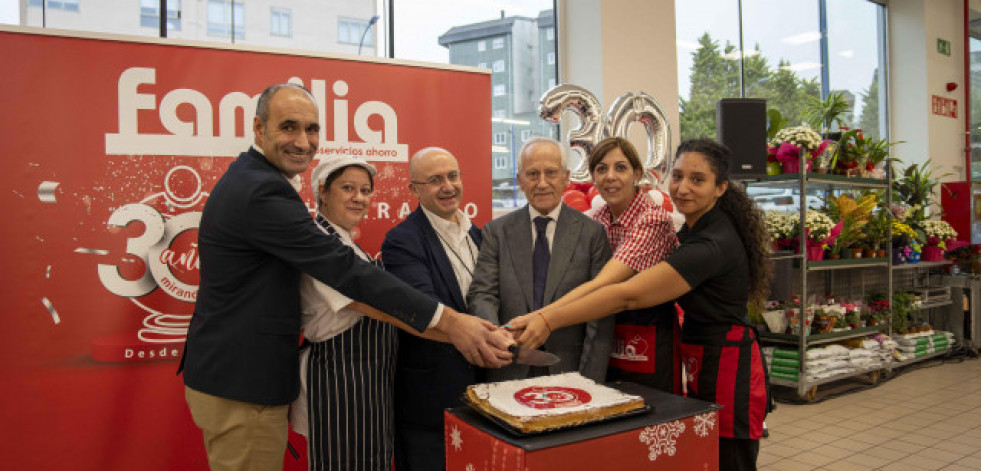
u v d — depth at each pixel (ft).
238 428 5.01
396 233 6.34
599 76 13.47
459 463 3.91
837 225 13.79
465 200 8.92
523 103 13.99
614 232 6.53
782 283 12.62
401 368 6.30
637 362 5.99
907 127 22.12
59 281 6.99
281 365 5.10
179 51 7.39
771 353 14.03
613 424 3.60
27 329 6.89
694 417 3.85
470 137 8.92
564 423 3.49
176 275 7.43
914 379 16.19
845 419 12.66
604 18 13.44
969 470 9.91
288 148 5.22
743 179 13.01
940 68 22.17
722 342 5.52
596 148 6.37
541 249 6.19
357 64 8.23
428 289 5.90
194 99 7.45
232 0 10.46
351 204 5.65
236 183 5.01
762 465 10.16
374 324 5.51
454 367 6.06
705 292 5.54
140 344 7.30
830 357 13.91
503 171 13.75
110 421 7.22
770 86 18.70
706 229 5.55
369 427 5.44
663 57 14.39
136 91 7.21
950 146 22.44
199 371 5.08
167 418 7.43
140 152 7.24
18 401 6.89
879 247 15.90
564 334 5.91
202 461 7.58
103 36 7.08
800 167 13.24
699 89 16.84
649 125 12.06
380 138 8.36
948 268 20.18
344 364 5.37
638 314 6.03
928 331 17.75
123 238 7.21
